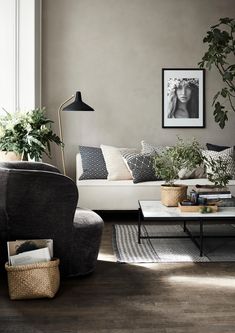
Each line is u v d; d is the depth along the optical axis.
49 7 6.21
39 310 2.71
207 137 6.47
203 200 4.11
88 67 6.30
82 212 3.63
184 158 4.26
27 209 3.09
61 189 3.13
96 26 6.28
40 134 4.64
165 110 6.39
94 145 6.38
